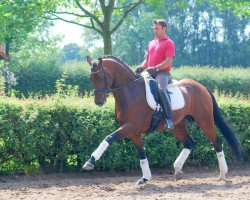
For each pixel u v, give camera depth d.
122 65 9.78
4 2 19.73
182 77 32.69
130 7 21.83
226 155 13.03
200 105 10.56
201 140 12.70
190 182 10.49
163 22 10.09
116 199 8.29
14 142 11.05
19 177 11.12
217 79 32.84
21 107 11.19
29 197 8.57
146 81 9.93
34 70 29.92
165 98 9.91
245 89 32.91
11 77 23.78
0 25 19.84
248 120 13.26
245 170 12.71
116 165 11.78
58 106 11.38
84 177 11.44
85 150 11.55
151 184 10.12
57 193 9.01
